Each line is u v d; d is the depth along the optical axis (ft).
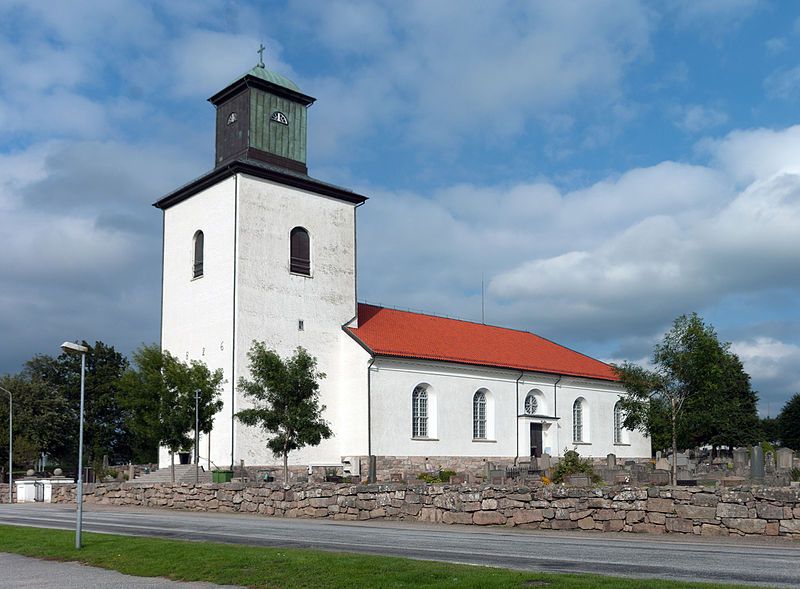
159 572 52.95
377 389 172.45
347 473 164.76
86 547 65.92
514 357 208.95
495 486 80.38
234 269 164.76
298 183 177.99
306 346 173.78
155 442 157.28
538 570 48.49
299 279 175.52
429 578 44.70
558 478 126.11
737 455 164.96
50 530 80.79
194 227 177.99
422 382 181.06
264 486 104.01
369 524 84.58
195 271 177.17
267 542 67.36
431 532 74.59
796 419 341.21
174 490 118.62
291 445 134.92
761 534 64.49
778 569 47.75
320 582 45.42
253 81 177.37
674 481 117.70
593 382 225.35
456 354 190.90
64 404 279.49
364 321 190.19
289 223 175.94
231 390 160.15
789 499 63.52
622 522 71.61
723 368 147.43
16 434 260.01
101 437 290.97
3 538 74.38
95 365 298.56
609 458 183.93
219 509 110.11
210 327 168.86
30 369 294.87
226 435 158.92
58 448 286.05
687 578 44.75
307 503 97.55
